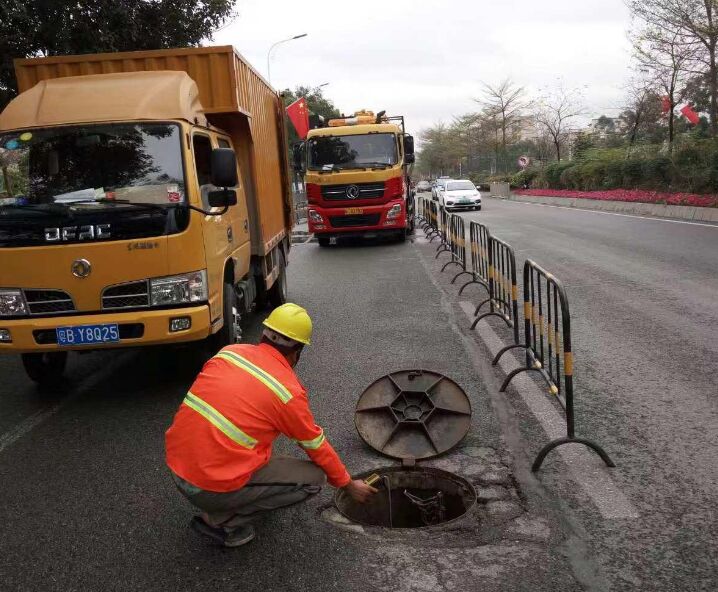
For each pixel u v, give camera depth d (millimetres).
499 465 4145
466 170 89125
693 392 5211
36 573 3236
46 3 8469
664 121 33156
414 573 3070
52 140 5445
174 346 6633
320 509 3705
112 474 4328
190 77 6566
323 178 16625
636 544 3215
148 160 5367
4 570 3275
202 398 3096
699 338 6684
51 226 5145
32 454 4742
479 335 7355
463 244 11023
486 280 8953
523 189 47312
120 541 3494
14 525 3729
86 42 9234
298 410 3115
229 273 6445
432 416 4598
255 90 8172
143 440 4891
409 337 7422
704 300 8344
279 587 3010
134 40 9984
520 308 8492
